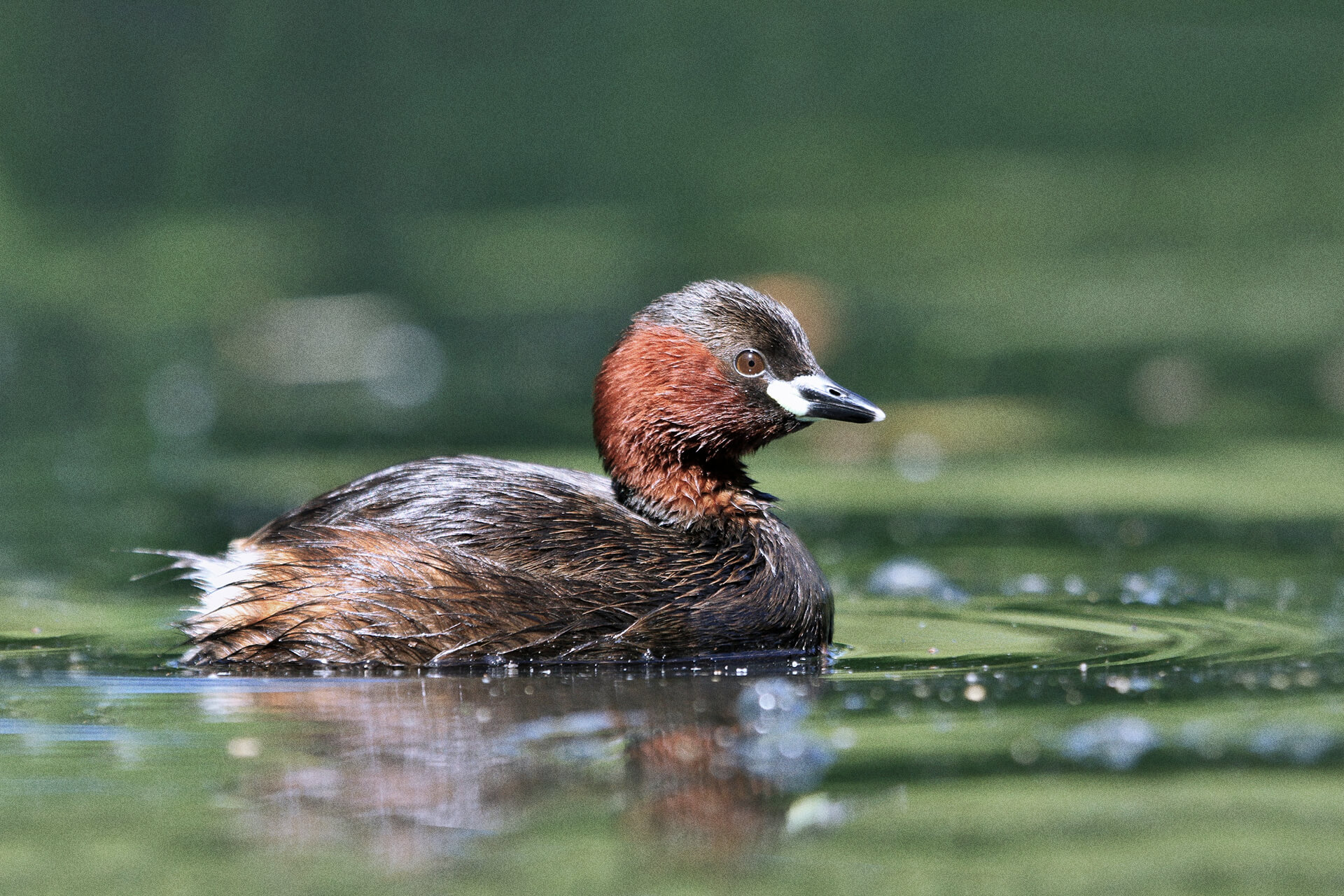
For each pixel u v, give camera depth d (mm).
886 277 26172
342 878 5602
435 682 8586
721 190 30203
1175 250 26969
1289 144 29703
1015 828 5992
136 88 31031
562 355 23656
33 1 30781
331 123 31609
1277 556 12477
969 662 8992
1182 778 6551
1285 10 33438
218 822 6172
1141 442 18078
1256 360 21734
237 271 27250
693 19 33281
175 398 21578
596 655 9117
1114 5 32844
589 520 9500
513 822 6129
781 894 5422
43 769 6898
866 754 6969
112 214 29672
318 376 22953
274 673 8844
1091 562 12414
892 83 32844
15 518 14180
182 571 12016
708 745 7125
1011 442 18266
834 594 11430
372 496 9453
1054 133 31422
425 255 28406
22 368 22953
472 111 32125
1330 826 5973
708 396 9828
